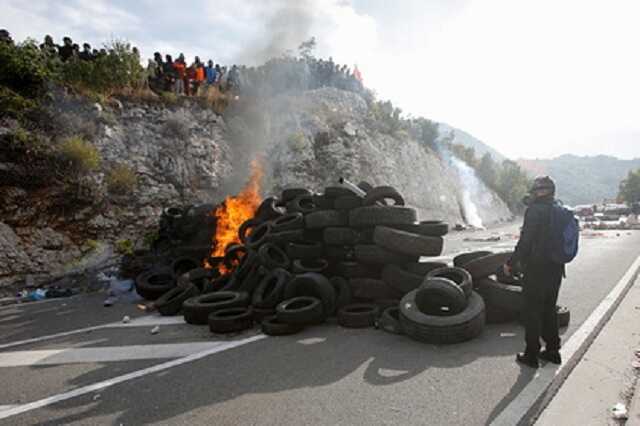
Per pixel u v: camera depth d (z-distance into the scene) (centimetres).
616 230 2452
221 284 803
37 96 1303
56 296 894
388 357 455
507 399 341
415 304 541
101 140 1395
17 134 1105
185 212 1135
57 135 1261
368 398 354
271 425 315
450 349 473
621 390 363
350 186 787
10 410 359
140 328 621
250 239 932
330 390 373
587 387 374
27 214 1066
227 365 448
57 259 1053
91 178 1238
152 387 396
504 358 436
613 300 657
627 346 470
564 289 753
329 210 767
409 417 319
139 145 1509
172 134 1645
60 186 1147
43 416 346
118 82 1606
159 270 896
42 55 1415
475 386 369
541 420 321
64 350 526
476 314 499
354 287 662
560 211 402
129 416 338
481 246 1602
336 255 737
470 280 553
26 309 779
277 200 1118
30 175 1090
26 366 471
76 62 1502
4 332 625
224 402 357
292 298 636
